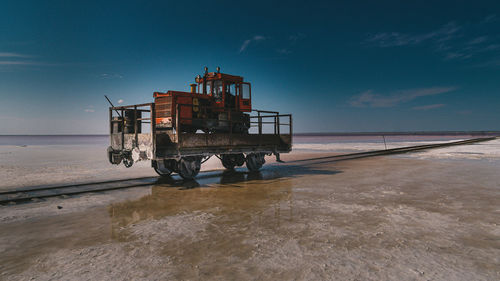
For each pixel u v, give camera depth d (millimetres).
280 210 5711
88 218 5297
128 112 9312
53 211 5805
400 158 17109
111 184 8680
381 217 5168
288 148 12555
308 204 6188
